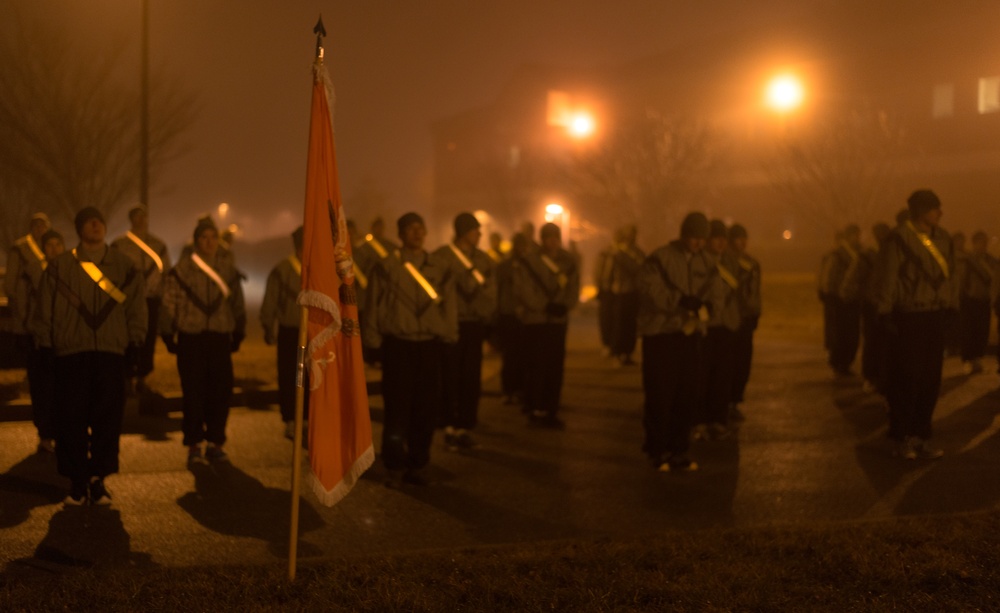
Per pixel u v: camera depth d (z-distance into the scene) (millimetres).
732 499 7504
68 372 6957
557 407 10656
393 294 7855
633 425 10711
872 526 6293
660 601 4996
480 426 10664
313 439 5383
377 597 4965
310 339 5383
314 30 5387
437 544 6320
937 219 8609
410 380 7867
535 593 5059
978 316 13828
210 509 7090
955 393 12328
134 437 9656
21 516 6816
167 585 5121
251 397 11523
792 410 11492
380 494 7633
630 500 7480
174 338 9172
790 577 5359
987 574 5363
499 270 12156
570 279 10625
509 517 6992
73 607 4824
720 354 9781
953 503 7328
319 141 5406
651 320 8297
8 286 8977
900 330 8719
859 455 9039
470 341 9461
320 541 6352
